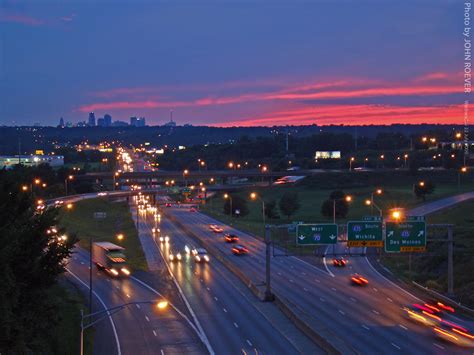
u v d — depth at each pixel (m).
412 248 66.94
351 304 65.75
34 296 43.91
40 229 45.84
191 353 48.53
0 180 48.12
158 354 48.41
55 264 45.56
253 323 58.28
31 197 49.00
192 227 148.25
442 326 55.16
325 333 51.66
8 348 38.41
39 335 44.50
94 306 65.31
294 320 58.31
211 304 66.88
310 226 67.88
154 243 120.38
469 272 79.38
